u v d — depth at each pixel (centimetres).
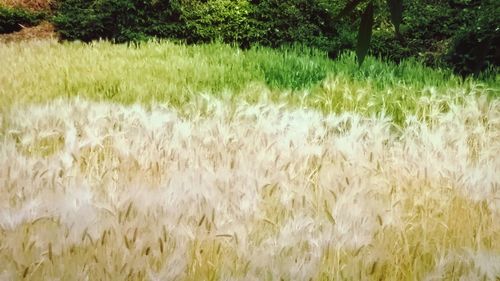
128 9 1174
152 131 472
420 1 1105
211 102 582
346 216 309
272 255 266
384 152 439
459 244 293
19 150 462
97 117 504
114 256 258
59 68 842
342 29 1096
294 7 1115
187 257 263
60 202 315
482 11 938
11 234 268
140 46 1097
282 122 493
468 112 559
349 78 799
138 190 337
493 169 404
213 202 325
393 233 295
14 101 627
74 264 251
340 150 429
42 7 1487
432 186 368
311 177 385
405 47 1034
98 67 841
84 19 1209
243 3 1155
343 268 259
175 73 808
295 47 1049
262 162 404
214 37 1148
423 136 465
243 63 912
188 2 1182
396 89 732
